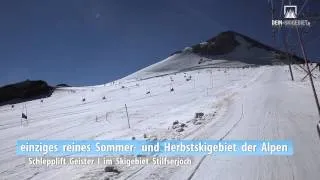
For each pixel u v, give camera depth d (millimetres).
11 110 58188
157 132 18328
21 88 89500
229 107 24875
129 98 50094
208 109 26078
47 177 12039
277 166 9297
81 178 10602
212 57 170625
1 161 16422
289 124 14875
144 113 30812
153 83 70938
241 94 32750
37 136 24484
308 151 10344
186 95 42812
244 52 180000
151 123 23250
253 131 14406
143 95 51500
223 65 140125
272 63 150625
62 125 29781
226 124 17359
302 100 22422
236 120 18234
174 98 41125
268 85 38844
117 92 62875
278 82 41469
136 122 25266
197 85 55781
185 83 62250
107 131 22375
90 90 78938
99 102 51469
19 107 62438
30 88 89750
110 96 58250
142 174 10156
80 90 86625
